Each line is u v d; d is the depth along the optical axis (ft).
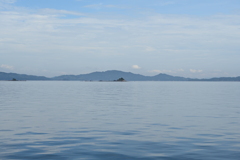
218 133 51.75
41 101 126.62
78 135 49.75
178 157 35.83
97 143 43.70
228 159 34.88
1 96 165.48
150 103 118.93
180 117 73.56
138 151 38.86
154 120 68.03
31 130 54.08
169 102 124.36
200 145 42.29
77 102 122.62
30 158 35.24
